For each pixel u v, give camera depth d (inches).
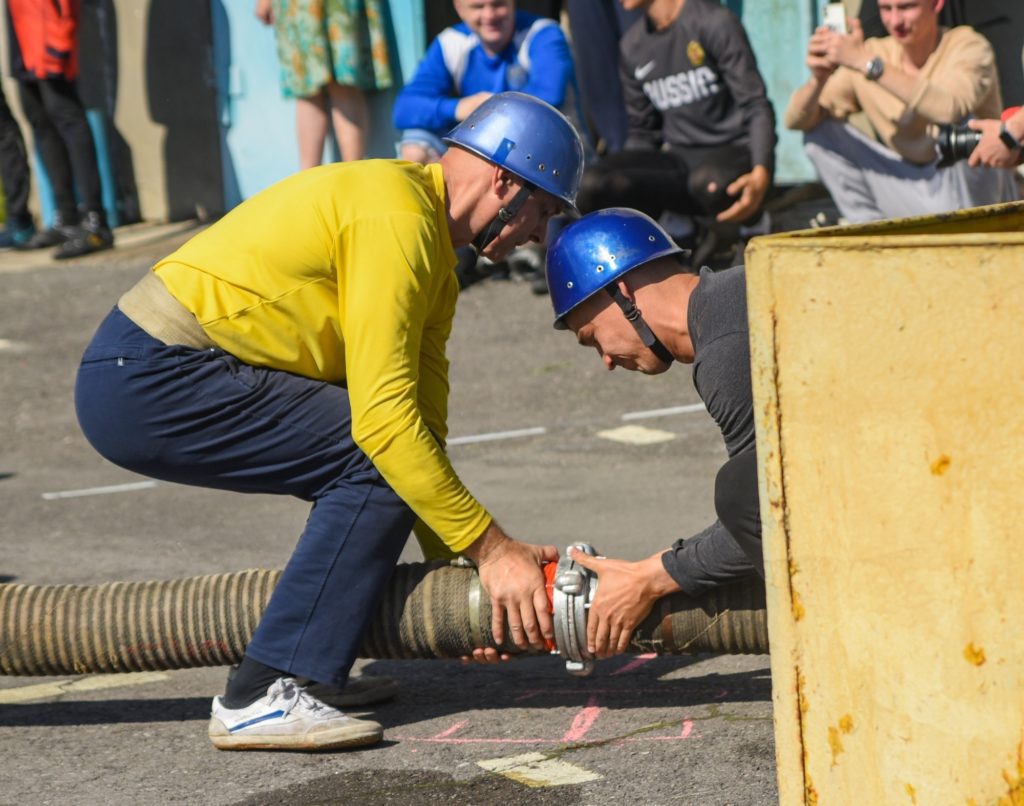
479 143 190.5
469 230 193.8
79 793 183.3
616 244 184.9
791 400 130.0
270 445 189.5
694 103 434.3
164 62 597.0
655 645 189.8
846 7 488.7
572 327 191.0
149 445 190.9
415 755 190.9
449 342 448.1
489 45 454.9
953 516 125.2
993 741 126.2
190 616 197.9
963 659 126.6
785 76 534.6
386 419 178.2
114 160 617.3
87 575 279.4
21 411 411.8
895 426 126.2
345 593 189.8
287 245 183.9
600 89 496.4
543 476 332.5
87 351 192.7
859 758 133.4
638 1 441.1
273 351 187.8
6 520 322.7
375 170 186.1
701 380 170.9
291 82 513.7
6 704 219.5
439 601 194.1
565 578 187.0
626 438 357.1
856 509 129.2
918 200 399.9
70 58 554.6
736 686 211.3
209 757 193.6
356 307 178.2
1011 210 161.6
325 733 191.0
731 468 168.7
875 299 125.0
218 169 597.9
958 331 122.3
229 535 304.0
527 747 191.3
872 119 401.1
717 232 457.4
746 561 179.2
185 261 188.5
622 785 177.2
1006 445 121.9
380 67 515.8
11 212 594.6
